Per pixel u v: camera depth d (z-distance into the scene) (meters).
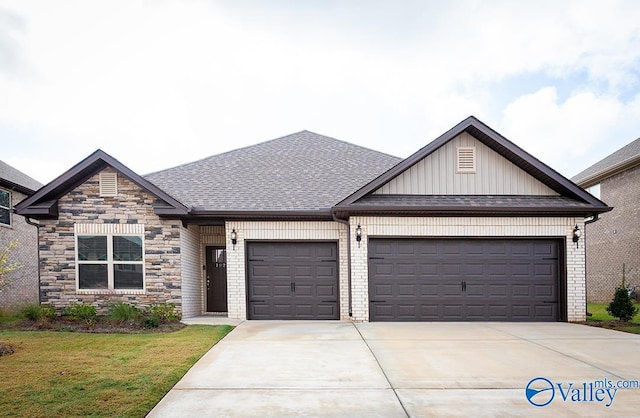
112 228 10.80
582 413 4.46
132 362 6.30
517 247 10.89
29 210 10.34
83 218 10.83
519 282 10.83
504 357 6.79
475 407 4.60
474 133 11.22
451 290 10.78
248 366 6.21
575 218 10.81
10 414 4.26
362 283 10.63
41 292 10.77
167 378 5.50
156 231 10.77
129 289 10.74
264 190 12.15
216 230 12.80
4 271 9.92
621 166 17.84
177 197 11.52
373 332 8.98
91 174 10.91
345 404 4.69
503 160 11.26
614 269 18.69
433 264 10.82
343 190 12.18
